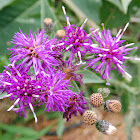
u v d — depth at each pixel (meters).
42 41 0.11
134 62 0.19
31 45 0.11
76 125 0.21
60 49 0.11
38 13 0.18
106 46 0.11
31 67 0.12
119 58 0.11
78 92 0.12
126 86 0.20
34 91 0.10
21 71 0.11
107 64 0.11
